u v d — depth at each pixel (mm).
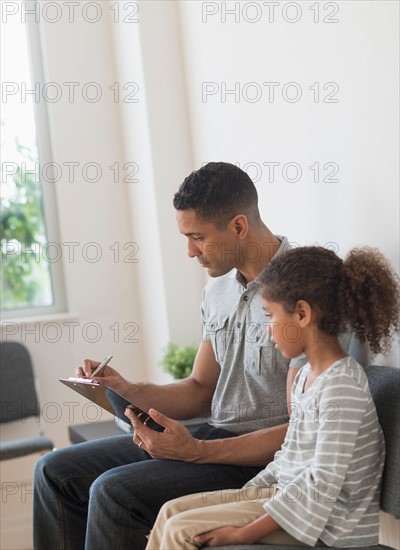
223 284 2197
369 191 2131
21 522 3377
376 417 1668
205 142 3143
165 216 3293
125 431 2986
